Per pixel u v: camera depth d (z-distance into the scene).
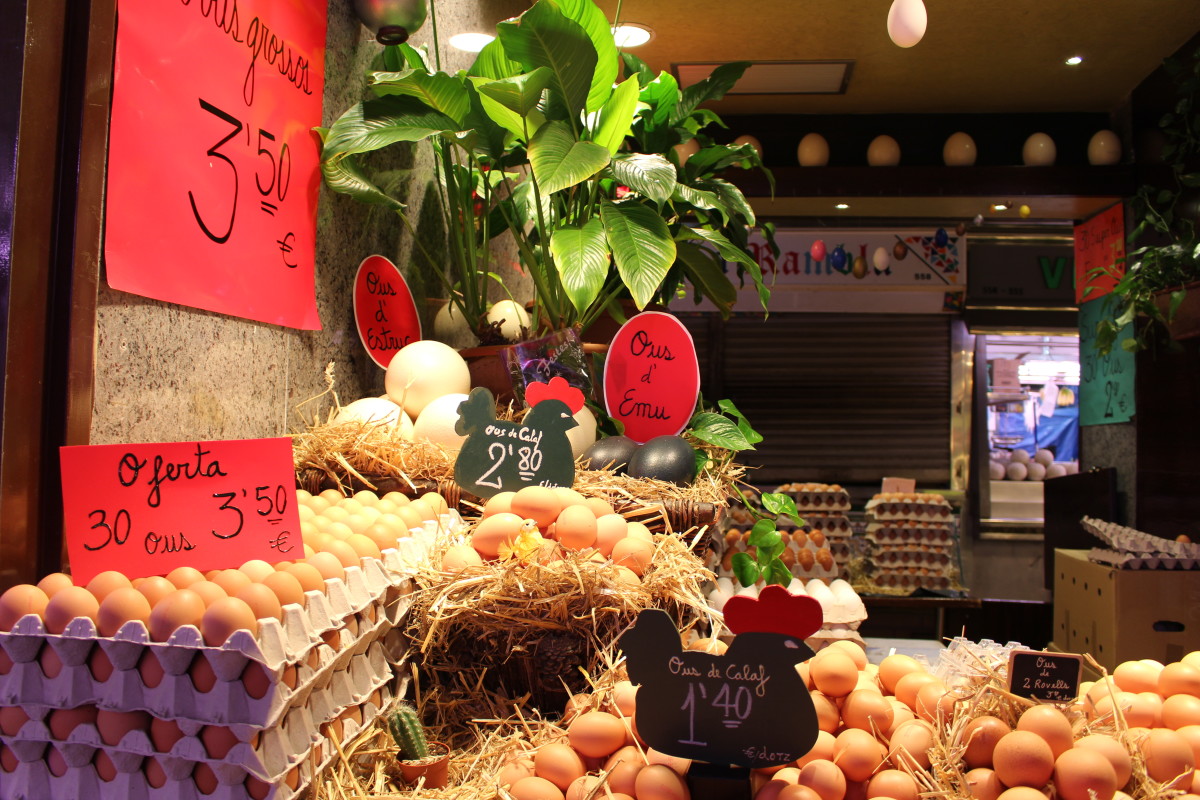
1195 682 1.20
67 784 0.91
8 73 1.03
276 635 0.90
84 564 0.98
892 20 2.41
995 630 4.73
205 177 1.38
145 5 1.23
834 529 4.12
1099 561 3.52
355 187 1.80
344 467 1.53
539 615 1.26
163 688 0.88
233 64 1.46
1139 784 1.05
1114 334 3.91
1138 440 4.23
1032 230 5.11
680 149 4.38
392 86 1.82
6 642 0.89
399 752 1.14
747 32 3.89
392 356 2.03
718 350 5.39
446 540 1.40
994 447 5.21
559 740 1.16
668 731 1.03
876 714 1.10
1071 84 4.48
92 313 1.12
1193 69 3.84
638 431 2.04
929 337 5.23
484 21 3.04
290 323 1.66
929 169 4.53
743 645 1.00
